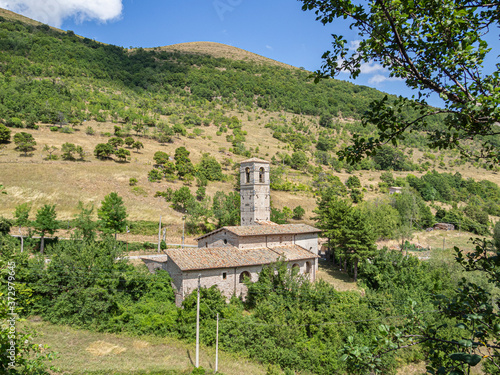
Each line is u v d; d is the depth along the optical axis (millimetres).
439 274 54594
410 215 103750
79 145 115312
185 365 31641
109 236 47125
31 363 12266
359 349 8133
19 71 181750
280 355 35281
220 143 163500
